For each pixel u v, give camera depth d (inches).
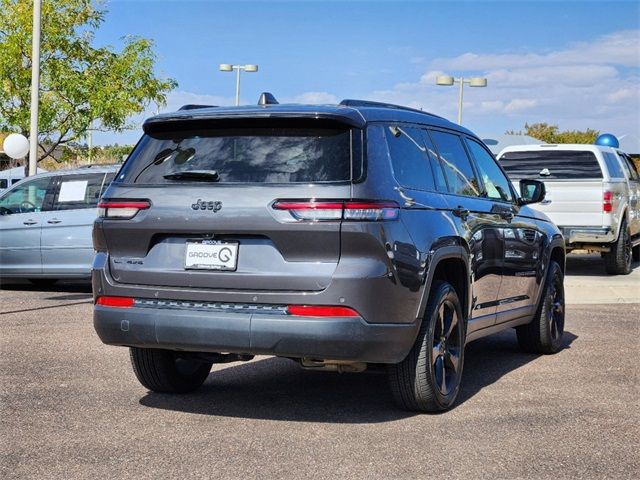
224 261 205.0
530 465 184.4
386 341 201.6
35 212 510.3
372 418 222.8
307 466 181.5
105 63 913.5
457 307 234.1
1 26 866.1
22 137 724.0
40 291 523.2
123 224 215.2
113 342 216.7
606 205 594.6
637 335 371.2
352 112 209.8
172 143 220.4
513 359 315.9
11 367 280.7
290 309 199.2
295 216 198.4
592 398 249.3
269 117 208.2
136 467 179.5
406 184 218.5
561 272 334.3
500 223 274.1
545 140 2287.2
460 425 216.8
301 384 264.8
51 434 203.9
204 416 223.1
